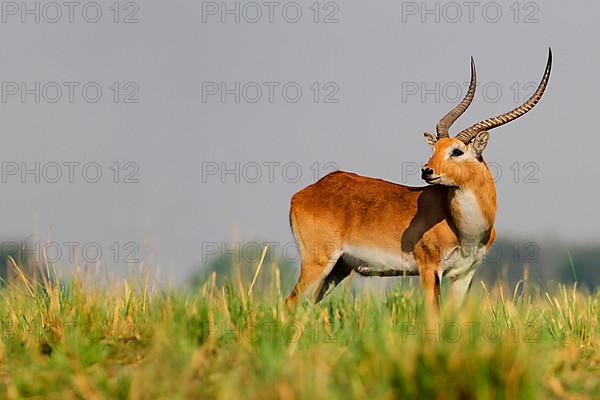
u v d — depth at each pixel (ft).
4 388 33.40
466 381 29.40
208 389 31.94
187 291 43.06
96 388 32.24
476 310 35.76
